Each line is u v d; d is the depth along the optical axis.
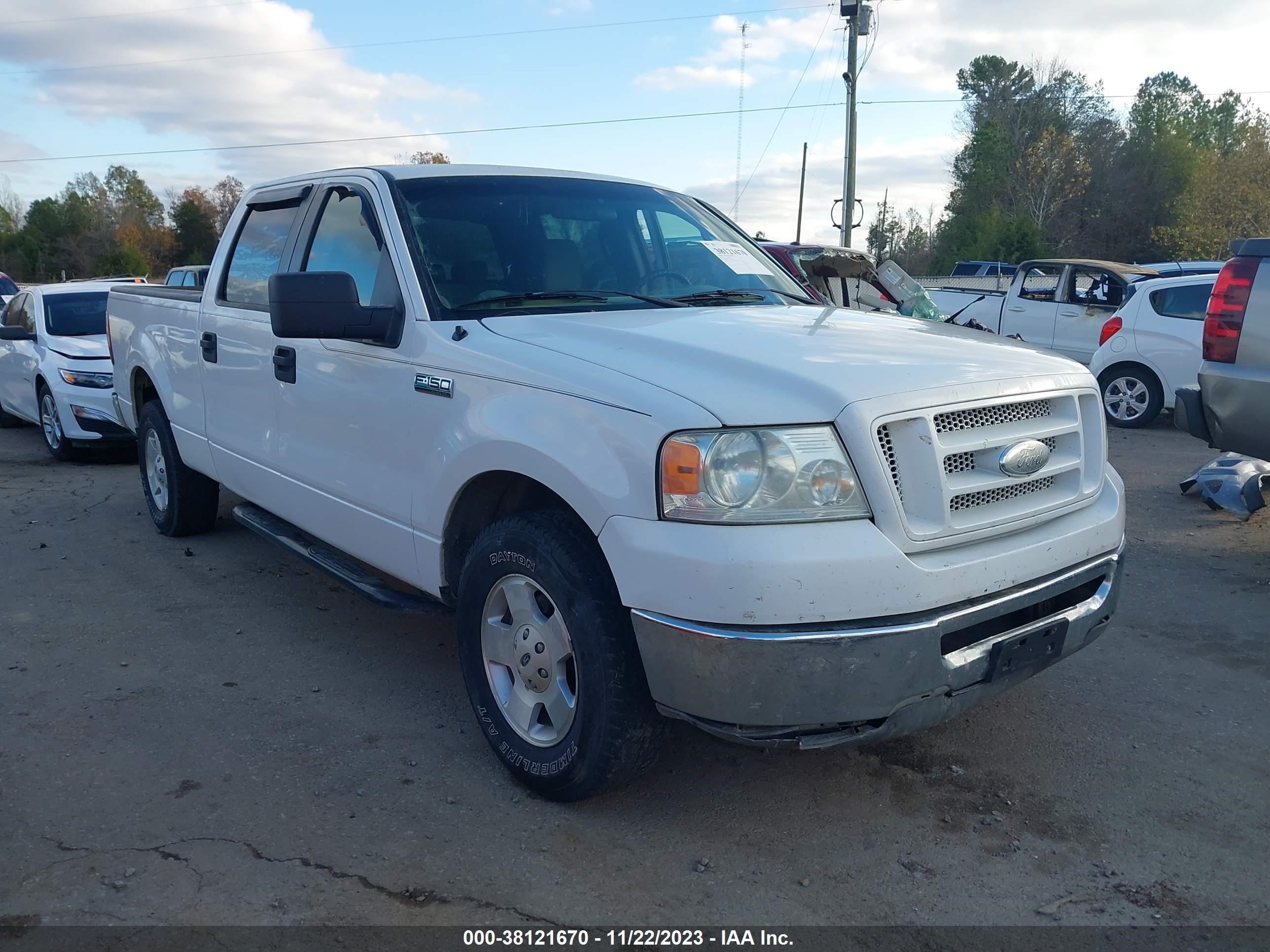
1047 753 3.61
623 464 2.72
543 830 3.07
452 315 3.51
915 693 2.69
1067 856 2.98
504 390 3.12
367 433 3.76
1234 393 5.41
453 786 3.32
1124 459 9.06
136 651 4.47
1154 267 13.36
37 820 3.07
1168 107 63.88
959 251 56.16
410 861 2.90
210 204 87.44
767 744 2.67
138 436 6.43
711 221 4.64
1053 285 13.36
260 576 5.54
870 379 2.79
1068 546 3.09
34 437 10.65
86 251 82.06
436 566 3.50
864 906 2.73
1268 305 5.27
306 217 4.43
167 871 2.82
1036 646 3.00
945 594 2.71
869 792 3.33
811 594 2.55
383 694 4.05
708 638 2.58
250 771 3.41
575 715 2.99
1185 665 4.41
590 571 2.89
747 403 2.66
